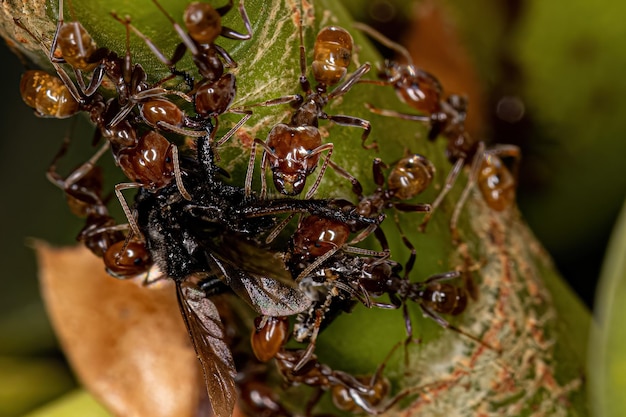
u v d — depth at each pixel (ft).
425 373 0.21
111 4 0.18
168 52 0.19
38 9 0.19
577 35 0.23
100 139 0.21
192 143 0.20
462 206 0.21
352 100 0.20
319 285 0.20
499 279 0.21
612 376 0.19
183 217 0.20
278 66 0.19
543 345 0.21
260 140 0.20
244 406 0.22
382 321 0.20
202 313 0.20
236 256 0.20
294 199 0.20
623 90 0.23
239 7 0.19
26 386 0.23
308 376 0.21
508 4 0.23
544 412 0.21
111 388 0.22
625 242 0.19
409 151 0.21
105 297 0.22
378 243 0.20
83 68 0.19
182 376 0.22
